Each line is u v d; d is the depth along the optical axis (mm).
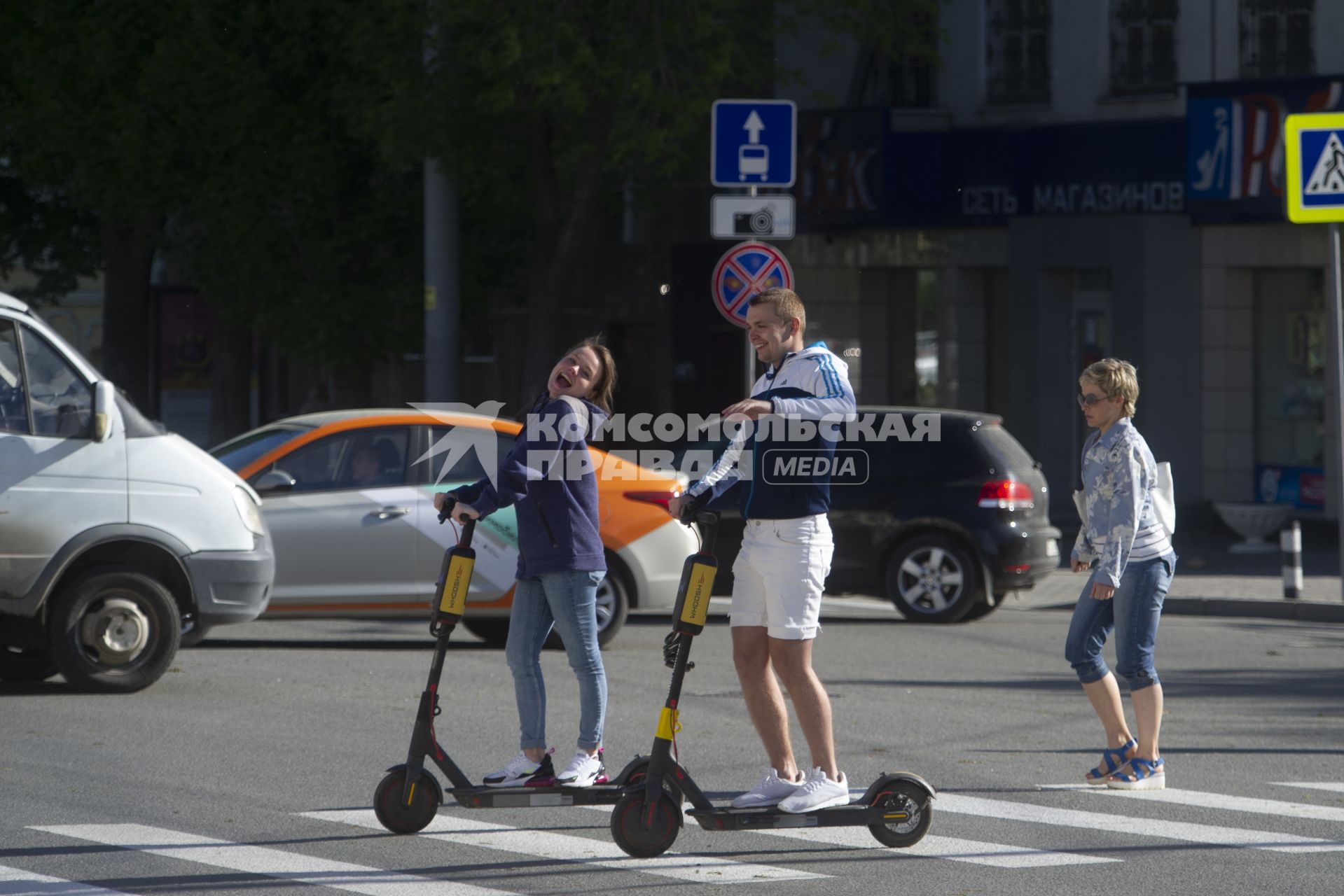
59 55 55688
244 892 15141
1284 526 53000
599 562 17953
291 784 19750
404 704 25391
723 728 23750
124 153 54750
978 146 60125
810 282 64375
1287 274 55594
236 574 26859
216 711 24609
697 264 69750
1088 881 15797
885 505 37500
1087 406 20172
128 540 26172
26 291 67750
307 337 55656
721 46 47094
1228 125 53531
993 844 17266
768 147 35188
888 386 63906
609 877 15758
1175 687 28406
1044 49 59906
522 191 54594
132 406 26781
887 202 60688
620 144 46781
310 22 53312
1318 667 30906
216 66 53531
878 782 16797
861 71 62250
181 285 81000
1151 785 20109
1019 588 37312
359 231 55750
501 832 17562
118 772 20359
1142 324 56406
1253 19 55656
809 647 16812
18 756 21312
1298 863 16531
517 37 46094
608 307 71875
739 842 17312
